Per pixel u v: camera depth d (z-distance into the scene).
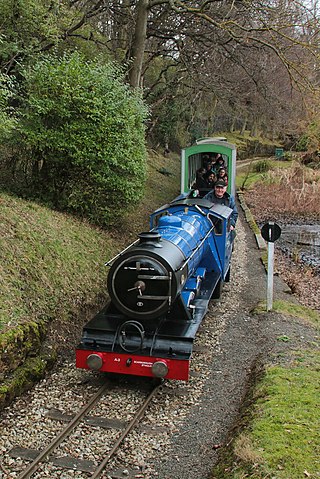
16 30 12.16
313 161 34.50
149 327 6.71
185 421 5.99
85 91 10.70
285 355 7.39
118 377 7.02
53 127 10.77
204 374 7.19
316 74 17.41
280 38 17.00
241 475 4.50
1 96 9.06
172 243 7.14
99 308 9.19
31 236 8.83
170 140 32.09
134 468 5.07
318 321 9.86
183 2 17.70
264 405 5.78
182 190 14.49
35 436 5.52
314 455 4.73
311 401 5.78
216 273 9.51
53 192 11.30
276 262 15.37
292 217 24.34
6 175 11.27
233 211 11.16
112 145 10.96
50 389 6.56
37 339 7.01
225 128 49.00
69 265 9.15
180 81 25.22
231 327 8.99
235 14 17.62
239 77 22.19
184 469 5.07
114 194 11.65
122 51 21.28
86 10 17.64
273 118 24.33
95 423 5.82
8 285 7.40
